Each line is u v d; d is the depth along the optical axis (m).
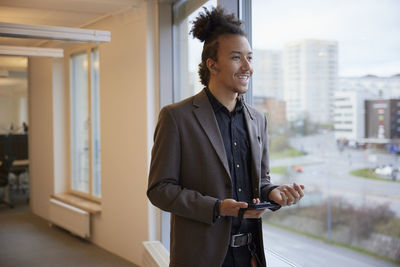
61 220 6.11
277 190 1.52
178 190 1.49
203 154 1.54
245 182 1.60
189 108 1.60
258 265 1.58
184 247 1.53
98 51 5.63
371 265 2.35
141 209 4.57
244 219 1.56
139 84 4.49
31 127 7.58
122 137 4.85
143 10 4.34
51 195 6.60
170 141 1.55
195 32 1.67
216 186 1.52
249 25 2.95
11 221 7.08
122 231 4.94
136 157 4.60
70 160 6.67
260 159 1.63
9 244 5.66
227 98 1.61
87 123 6.09
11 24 3.41
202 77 1.69
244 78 1.55
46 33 3.55
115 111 4.96
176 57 4.28
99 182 5.85
